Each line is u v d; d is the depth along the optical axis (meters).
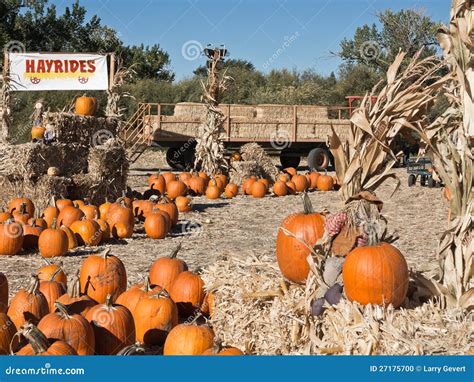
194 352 5.33
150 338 6.06
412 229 12.32
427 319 5.07
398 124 5.92
